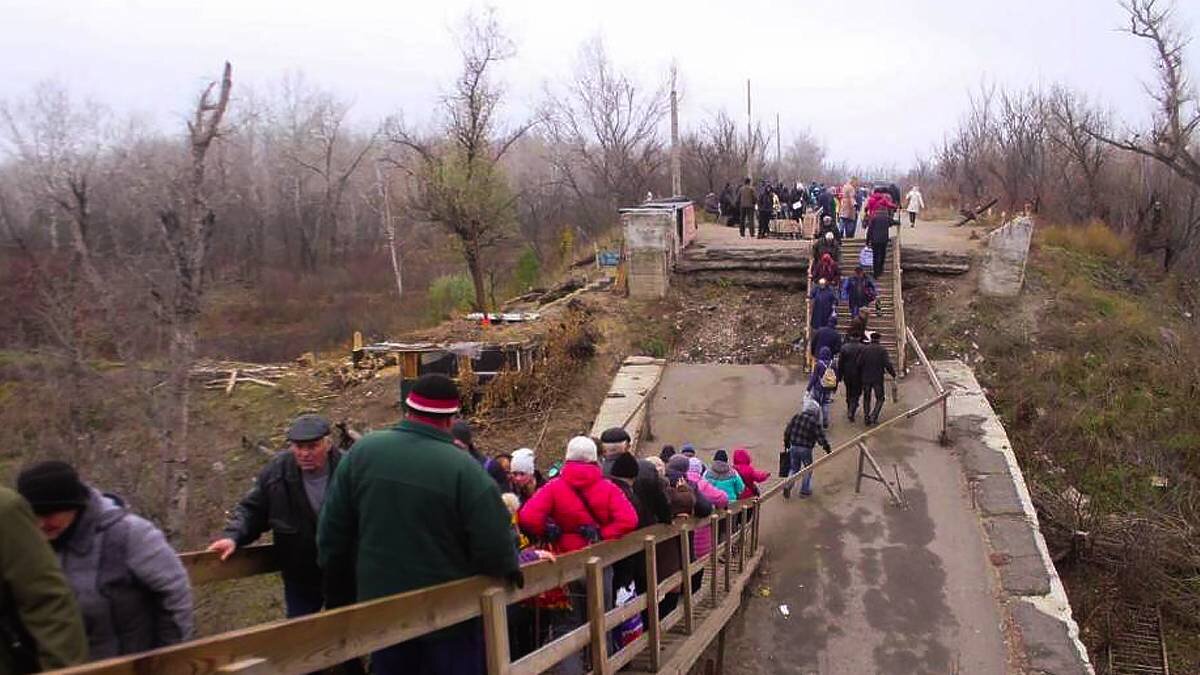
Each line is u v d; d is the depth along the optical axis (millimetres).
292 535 4785
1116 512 16172
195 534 14773
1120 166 39562
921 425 15992
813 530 12680
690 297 23578
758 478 11625
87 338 15891
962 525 12656
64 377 15562
